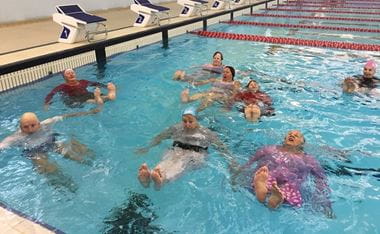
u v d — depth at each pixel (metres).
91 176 2.80
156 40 7.95
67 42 5.88
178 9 11.76
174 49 7.28
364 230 2.25
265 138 3.44
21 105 4.23
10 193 2.57
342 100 4.42
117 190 2.63
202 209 2.42
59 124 3.61
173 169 2.69
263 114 3.98
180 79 5.12
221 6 11.34
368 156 3.15
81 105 4.13
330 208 2.42
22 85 4.89
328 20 11.50
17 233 1.94
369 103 4.32
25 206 2.44
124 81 5.14
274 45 7.61
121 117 3.90
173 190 2.60
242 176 2.74
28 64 4.76
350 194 2.61
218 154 3.04
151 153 3.13
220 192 2.58
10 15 8.14
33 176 2.78
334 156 3.14
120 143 3.34
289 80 5.18
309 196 2.48
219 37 8.60
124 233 2.20
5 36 6.52
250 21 11.51
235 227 2.26
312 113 4.05
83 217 2.34
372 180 2.80
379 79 4.85
